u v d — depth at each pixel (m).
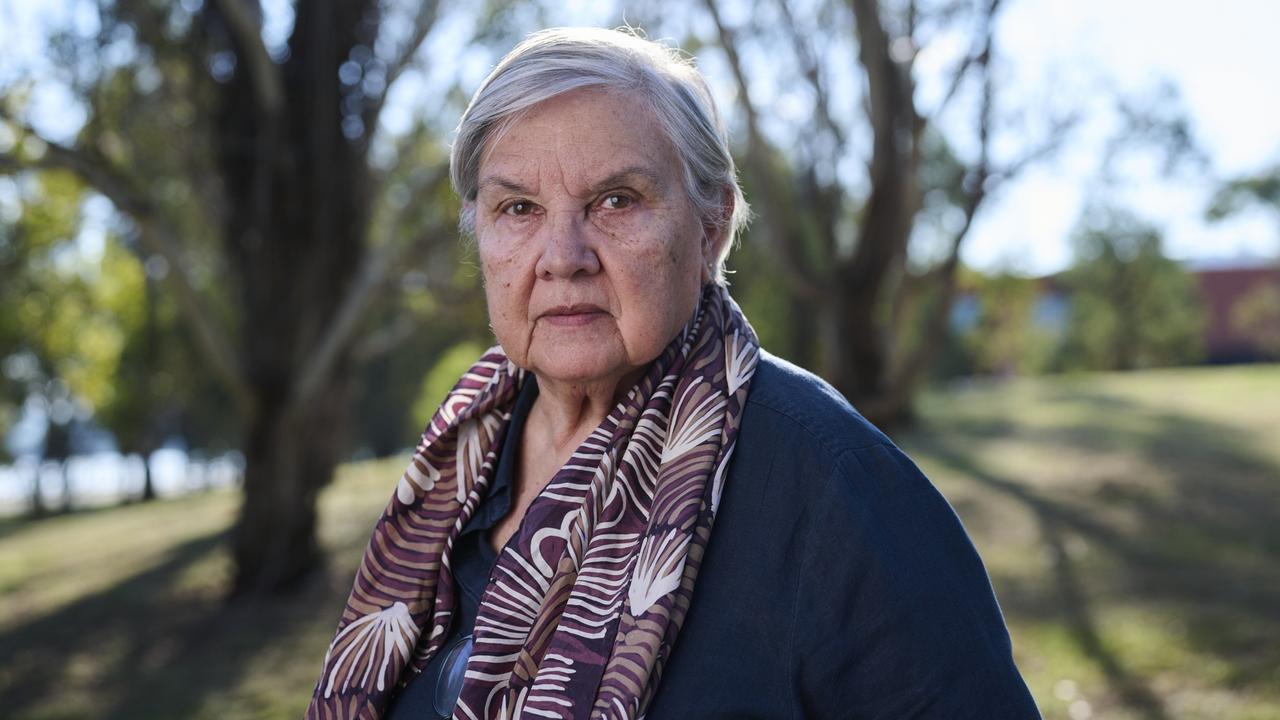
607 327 1.23
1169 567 8.27
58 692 6.72
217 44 8.41
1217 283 57.22
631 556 1.18
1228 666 5.61
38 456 29.03
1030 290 34.94
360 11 8.63
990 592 1.15
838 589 1.10
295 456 9.05
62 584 11.16
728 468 1.19
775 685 1.11
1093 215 42.50
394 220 9.01
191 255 12.33
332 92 8.59
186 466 36.47
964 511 11.05
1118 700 5.25
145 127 8.76
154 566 11.38
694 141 1.24
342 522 12.27
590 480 1.25
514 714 1.16
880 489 1.15
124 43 8.07
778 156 12.11
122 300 22.97
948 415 20.77
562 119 1.20
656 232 1.21
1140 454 14.20
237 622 8.20
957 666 1.08
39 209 12.14
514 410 1.42
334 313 8.92
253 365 8.78
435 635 1.34
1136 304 44.78
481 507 1.39
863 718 1.10
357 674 1.35
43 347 22.20
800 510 1.15
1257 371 27.03
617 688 1.10
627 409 1.25
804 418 1.20
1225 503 10.72
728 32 9.48
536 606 1.22
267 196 8.59
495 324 1.28
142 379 25.08
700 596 1.15
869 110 9.28
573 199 1.21
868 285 9.59
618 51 1.23
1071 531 9.88
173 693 6.49
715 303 1.34
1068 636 6.47
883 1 8.92
